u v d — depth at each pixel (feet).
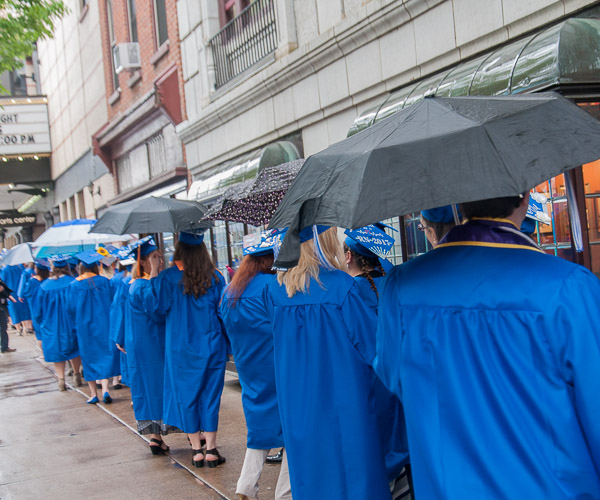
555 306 5.06
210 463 17.10
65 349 30.01
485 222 5.87
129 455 19.16
